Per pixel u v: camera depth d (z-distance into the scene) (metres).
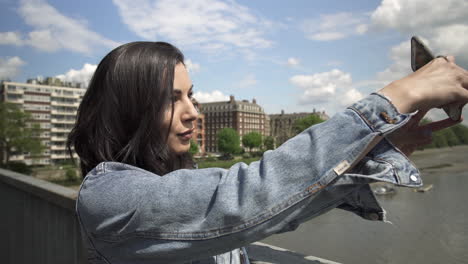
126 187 0.59
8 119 51.31
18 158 65.56
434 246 6.74
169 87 0.71
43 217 2.30
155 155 0.72
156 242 0.55
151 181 0.58
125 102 0.71
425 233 7.68
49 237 2.21
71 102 78.25
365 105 0.46
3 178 3.22
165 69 0.72
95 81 0.78
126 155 0.69
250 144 87.12
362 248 7.39
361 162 0.46
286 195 0.45
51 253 2.18
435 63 0.48
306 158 0.45
